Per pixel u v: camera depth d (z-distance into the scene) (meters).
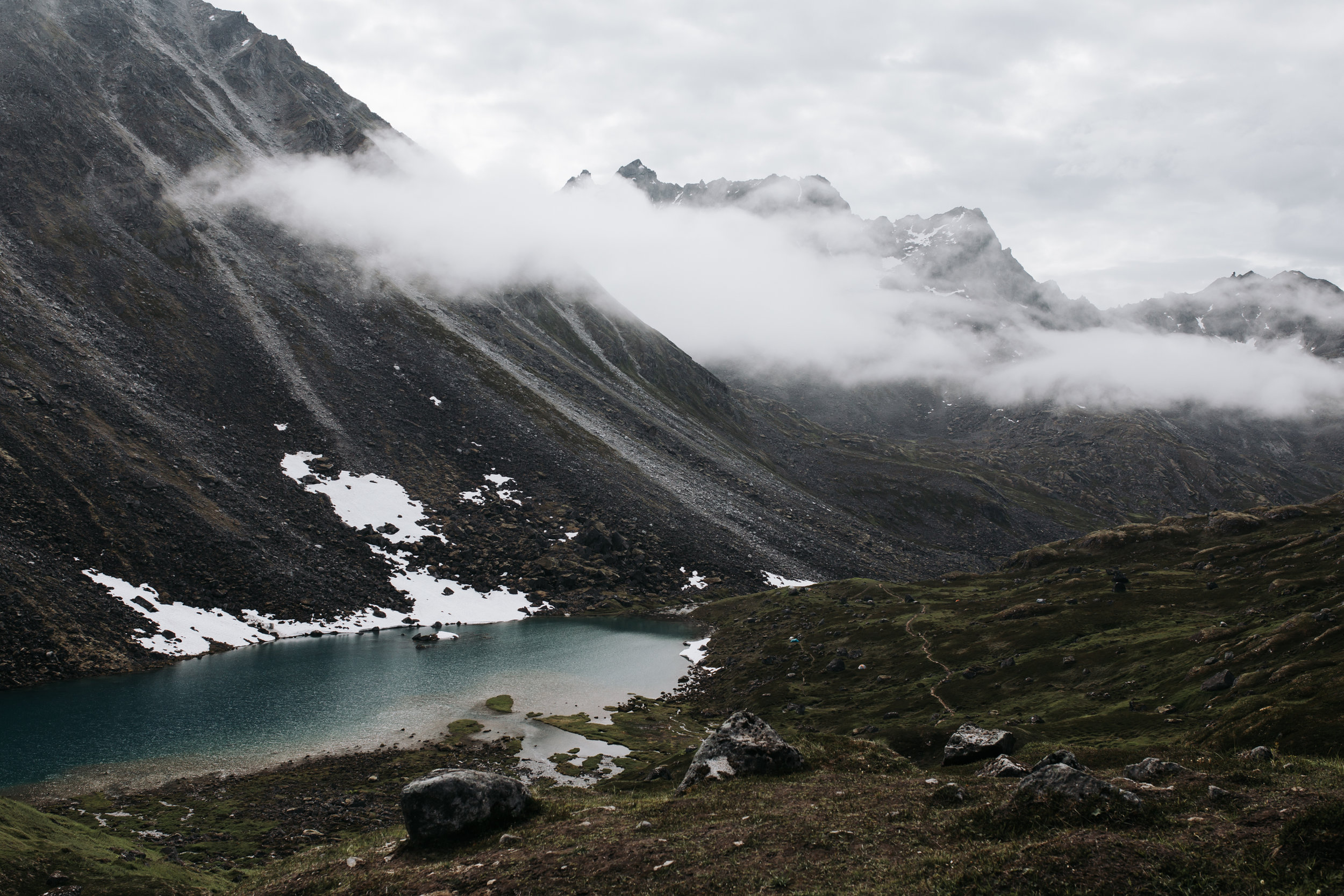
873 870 27.81
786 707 107.75
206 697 105.25
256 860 57.47
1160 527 161.75
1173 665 83.81
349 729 96.75
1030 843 26.34
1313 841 22.72
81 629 115.50
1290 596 96.25
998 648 110.88
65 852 45.41
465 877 32.28
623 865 31.41
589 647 155.25
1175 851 24.41
